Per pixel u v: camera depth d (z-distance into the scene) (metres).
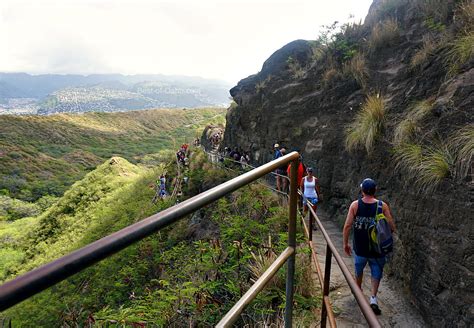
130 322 4.04
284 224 7.32
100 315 4.26
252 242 6.48
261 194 9.27
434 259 4.96
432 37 9.04
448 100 5.87
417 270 5.39
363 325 4.70
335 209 10.53
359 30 13.92
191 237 12.77
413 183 5.84
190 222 14.15
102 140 152.50
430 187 5.28
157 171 39.19
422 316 5.12
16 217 67.62
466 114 5.33
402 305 5.48
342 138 10.66
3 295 0.54
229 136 22.64
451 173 4.91
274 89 16.52
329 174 10.98
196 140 47.78
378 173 7.62
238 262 5.12
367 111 8.62
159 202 23.14
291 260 2.24
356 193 8.95
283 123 14.70
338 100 12.08
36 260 34.41
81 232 34.31
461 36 7.24
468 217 4.45
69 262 0.67
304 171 10.30
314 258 5.13
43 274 0.61
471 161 4.60
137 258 11.45
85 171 111.75
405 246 5.88
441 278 4.77
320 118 12.70
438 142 5.63
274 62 18.22
